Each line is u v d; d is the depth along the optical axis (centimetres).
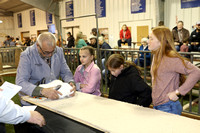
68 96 160
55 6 1004
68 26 996
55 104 143
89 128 108
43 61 181
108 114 119
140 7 669
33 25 1306
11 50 605
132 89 168
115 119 111
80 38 574
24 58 176
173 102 148
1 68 420
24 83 167
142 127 100
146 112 120
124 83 173
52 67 186
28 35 1413
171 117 111
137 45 704
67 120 121
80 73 230
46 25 1173
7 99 108
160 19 621
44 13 1166
